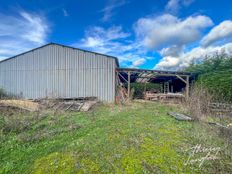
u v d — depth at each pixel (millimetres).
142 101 13805
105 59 13055
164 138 4648
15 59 14609
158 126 5883
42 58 14078
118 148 3979
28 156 3855
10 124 5781
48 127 6023
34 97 14156
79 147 4094
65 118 7414
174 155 3674
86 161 3416
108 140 4496
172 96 14195
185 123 6410
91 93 13289
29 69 14312
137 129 5473
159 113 8492
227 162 3426
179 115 7484
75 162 3381
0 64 14930
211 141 4516
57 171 3127
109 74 13000
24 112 8312
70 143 4422
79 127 5980
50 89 13906
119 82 14320
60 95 13719
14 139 4805
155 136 4793
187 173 3049
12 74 14680
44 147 4297
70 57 13609
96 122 6629
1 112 8047
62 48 13727
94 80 13242
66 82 13672
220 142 4457
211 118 7246
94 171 3088
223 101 9031
